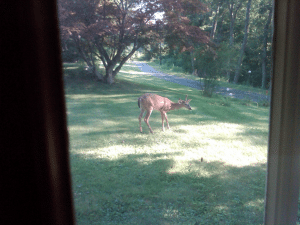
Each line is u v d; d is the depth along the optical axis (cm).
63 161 98
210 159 517
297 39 117
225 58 1442
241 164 491
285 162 127
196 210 328
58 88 96
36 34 88
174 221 304
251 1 2159
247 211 324
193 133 711
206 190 383
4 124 85
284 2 115
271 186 132
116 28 1276
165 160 505
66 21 1123
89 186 384
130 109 971
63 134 97
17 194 88
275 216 133
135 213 322
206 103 1149
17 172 87
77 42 1327
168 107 730
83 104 989
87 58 1486
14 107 86
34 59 88
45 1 90
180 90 1548
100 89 1268
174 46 1352
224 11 2300
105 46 1422
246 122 852
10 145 86
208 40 1368
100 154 533
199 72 1477
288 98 122
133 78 2047
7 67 84
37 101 90
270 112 127
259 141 645
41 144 91
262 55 2045
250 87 1836
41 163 92
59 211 98
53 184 95
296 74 120
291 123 124
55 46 92
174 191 379
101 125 757
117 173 441
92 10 1188
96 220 302
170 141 638
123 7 1291
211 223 298
